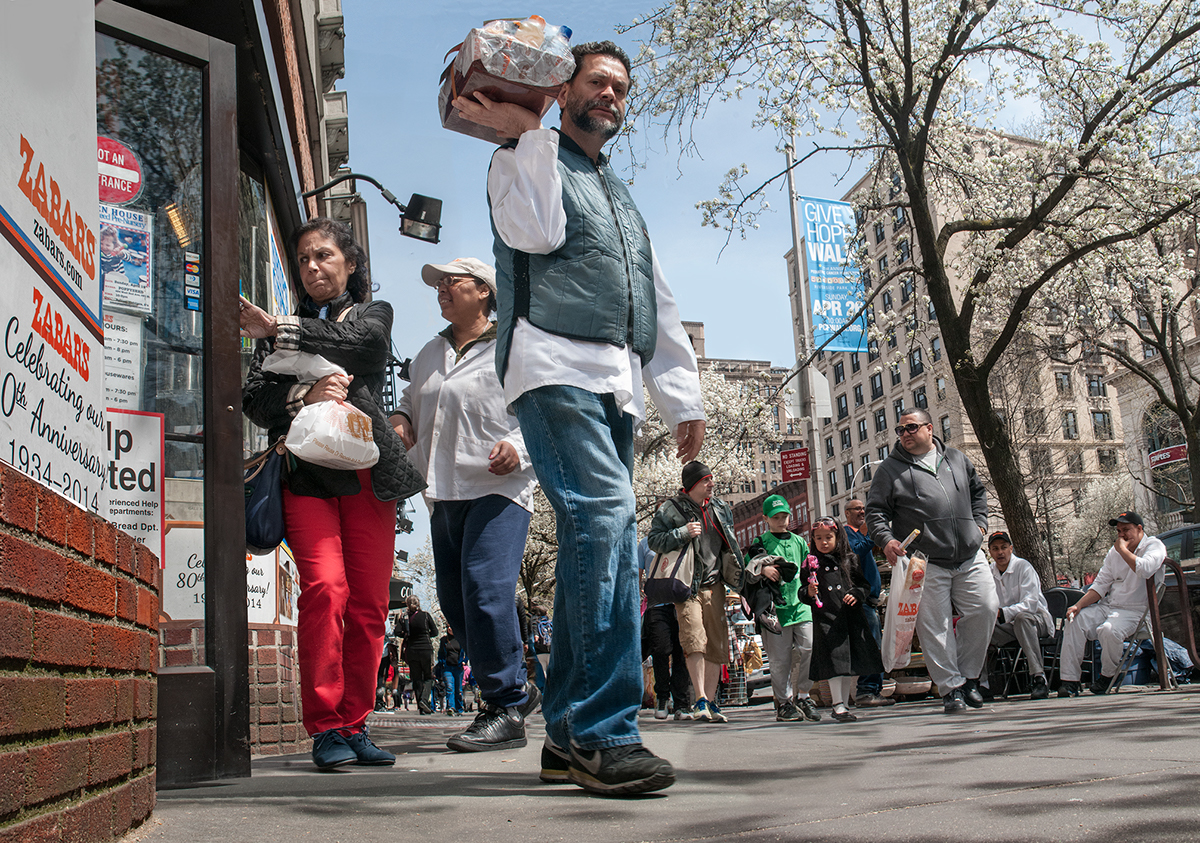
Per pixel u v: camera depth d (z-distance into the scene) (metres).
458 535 4.13
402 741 4.80
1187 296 21.53
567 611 2.23
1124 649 8.44
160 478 3.06
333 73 9.79
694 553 7.21
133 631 1.84
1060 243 16.14
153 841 1.65
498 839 1.53
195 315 3.19
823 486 16.84
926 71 13.99
